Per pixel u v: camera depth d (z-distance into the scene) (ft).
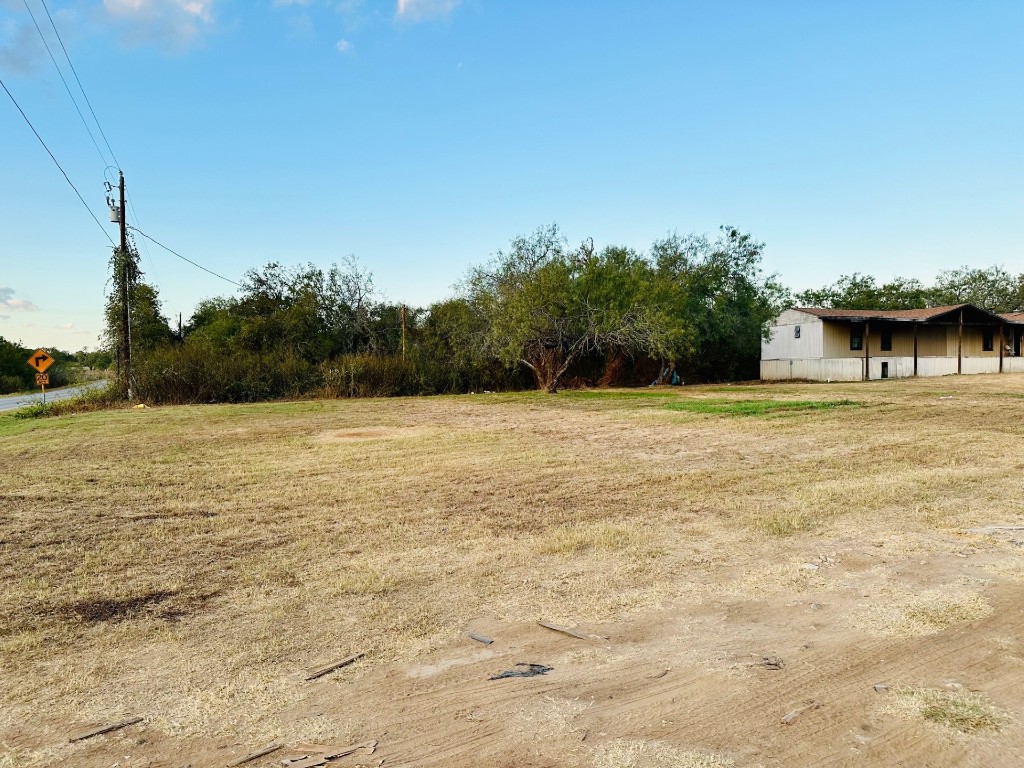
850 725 9.18
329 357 101.60
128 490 25.93
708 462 30.76
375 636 12.43
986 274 195.11
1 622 13.12
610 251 99.19
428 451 35.58
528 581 15.24
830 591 14.33
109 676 10.94
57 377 177.99
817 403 59.88
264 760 8.62
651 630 12.57
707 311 107.24
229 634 12.57
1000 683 10.25
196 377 79.77
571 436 41.19
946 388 81.20
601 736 9.05
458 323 94.32
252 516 21.62
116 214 77.66
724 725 9.26
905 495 23.02
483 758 8.59
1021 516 20.12
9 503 23.76
